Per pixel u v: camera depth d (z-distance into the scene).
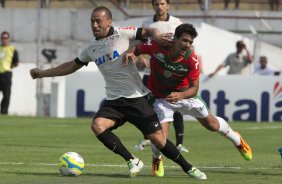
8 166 28.30
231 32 82.56
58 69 26.05
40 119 61.56
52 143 40.56
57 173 25.91
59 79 69.50
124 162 30.69
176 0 96.88
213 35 76.88
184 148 36.44
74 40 94.75
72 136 45.94
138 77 24.94
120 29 24.58
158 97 26.50
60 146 38.62
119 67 24.55
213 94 62.47
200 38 76.75
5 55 65.38
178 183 22.98
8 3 105.12
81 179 23.91
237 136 28.08
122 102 24.67
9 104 71.69
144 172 26.83
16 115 67.81
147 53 25.12
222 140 44.47
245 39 78.69
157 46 24.94
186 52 24.75
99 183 22.75
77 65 25.81
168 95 24.38
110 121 24.75
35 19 95.69
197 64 24.66
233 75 62.16
